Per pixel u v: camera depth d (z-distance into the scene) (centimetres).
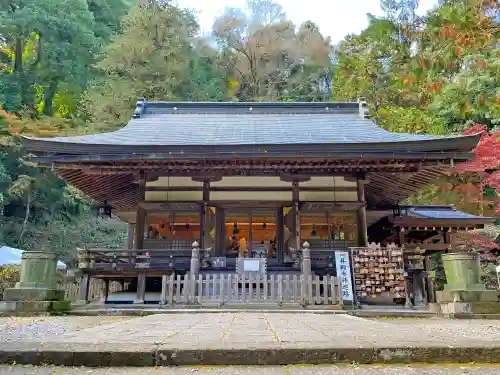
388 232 1583
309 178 1248
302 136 1270
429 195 2194
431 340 314
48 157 1110
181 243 1218
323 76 4612
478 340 318
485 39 608
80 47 3734
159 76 3130
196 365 272
